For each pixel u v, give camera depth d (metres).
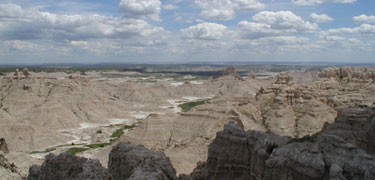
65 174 41.22
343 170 38.53
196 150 88.31
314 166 39.38
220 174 55.47
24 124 123.50
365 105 90.12
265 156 47.62
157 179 33.53
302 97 133.00
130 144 43.78
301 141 45.97
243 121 118.38
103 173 36.97
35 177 46.50
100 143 127.62
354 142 66.44
